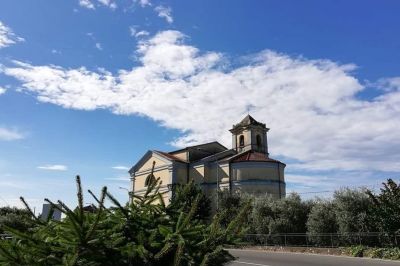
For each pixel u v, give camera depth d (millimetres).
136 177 64312
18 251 3188
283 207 34031
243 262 19188
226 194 45219
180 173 58312
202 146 62844
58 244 3328
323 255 23406
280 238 32438
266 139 63094
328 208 29938
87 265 3139
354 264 17781
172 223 4023
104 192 3186
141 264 3480
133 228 3809
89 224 3312
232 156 57938
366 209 26703
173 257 3617
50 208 3775
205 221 4301
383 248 22125
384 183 23156
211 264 3789
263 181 52438
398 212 22000
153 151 61906
